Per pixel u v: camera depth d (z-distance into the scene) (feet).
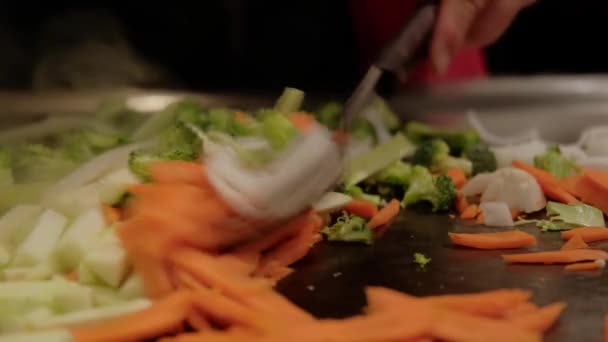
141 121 3.39
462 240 2.58
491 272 2.43
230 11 4.83
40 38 4.64
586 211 2.73
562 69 5.71
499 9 3.37
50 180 2.77
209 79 4.90
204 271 2.23
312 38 4.83
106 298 2.27
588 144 3.35
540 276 2.40
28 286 2.24
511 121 3.74
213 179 2.35
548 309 2.17
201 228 2.29
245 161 2.43
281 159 2.45
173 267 2.27
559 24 5.60
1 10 4.63
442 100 3.97
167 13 4.82
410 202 2.92
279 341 2.04
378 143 3.24
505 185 2.85
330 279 2.42
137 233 2.26
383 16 4.35
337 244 2.62
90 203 2.49
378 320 2.09
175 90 4.32
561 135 3.67
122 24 4.77
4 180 2.81
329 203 2.68
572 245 2.56
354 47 4.75
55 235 2.43
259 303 2.16
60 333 2.08
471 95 4.03
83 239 2.35
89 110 3.84
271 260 2.45
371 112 3.29
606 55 5.63
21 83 4.51
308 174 2.46
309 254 2.56
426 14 3.04
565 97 4.04
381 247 2.60
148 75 4.63
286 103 2.96
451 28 3.13
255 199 2.36
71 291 2.24
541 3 5.53
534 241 2.58
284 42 4.87
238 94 4.04
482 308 2.16
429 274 2.43
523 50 5.72
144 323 2.11
